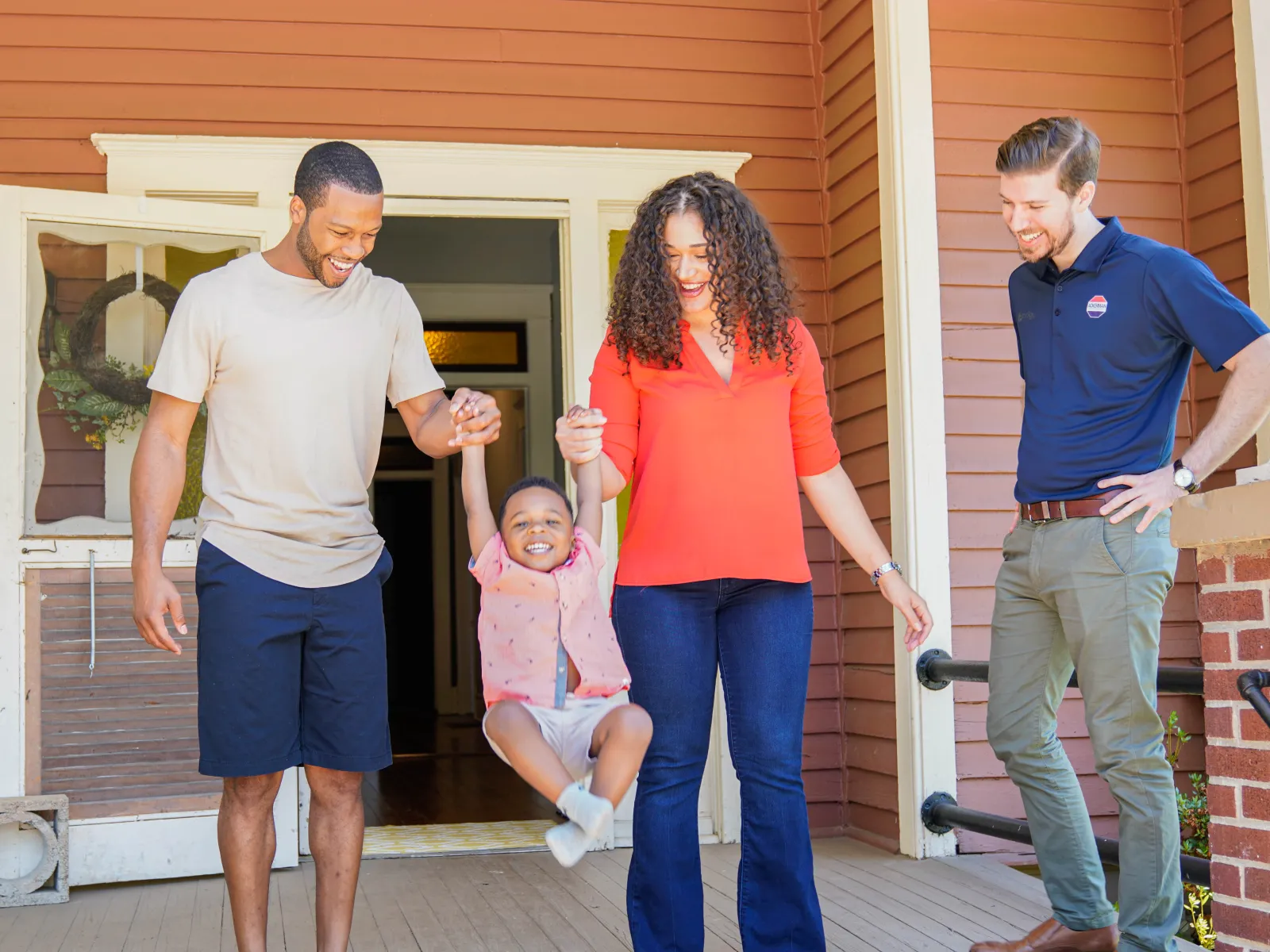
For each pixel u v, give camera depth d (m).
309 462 2.66
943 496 4.46
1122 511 2.63
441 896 3.91
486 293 8.41
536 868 4.36
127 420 4.41
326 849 2.74
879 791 4.71
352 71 4.87
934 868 4.19
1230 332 2.54
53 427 4.33
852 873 4.12
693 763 2.63
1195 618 4.78
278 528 2.64
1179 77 4.93
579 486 2.46
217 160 4.71
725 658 2.67
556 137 5.01
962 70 4.70
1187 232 4.88
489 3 5.00
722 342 2.64
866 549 2.86
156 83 4.74
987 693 4.50
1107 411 2.74
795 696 2.64
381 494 12.78
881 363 4.70
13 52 4.67
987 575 4.52
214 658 2.60
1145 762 2.66
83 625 4.23
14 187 4.29
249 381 2.63
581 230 4.98
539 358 8.51
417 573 12.74
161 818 4.21
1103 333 2.73
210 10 4.80
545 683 2.33
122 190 4.64
